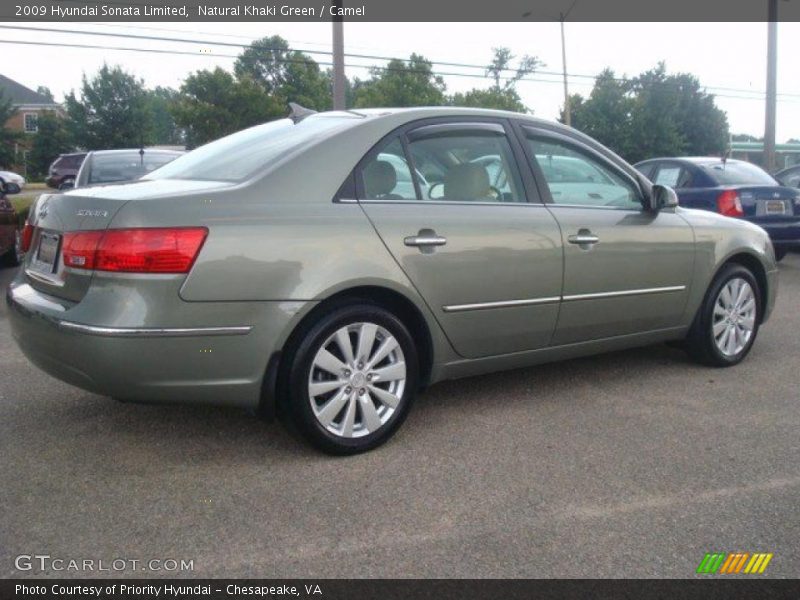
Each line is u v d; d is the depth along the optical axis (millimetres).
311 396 3654
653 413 4496
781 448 3971
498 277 4199
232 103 43094
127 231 3281
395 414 3930
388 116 4090
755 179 10023
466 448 3930
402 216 3908
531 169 4512
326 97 51656
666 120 50656
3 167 46312
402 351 3924
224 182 3725
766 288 5746
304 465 3686
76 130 51562
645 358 5734
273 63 50062
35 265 3846
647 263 4871
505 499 3361
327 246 3633
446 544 2980
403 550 2936
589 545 2984
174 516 3166
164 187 3715
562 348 4656
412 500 3340
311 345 3611
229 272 3389
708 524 3160
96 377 3338
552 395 4816
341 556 2887
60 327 3367
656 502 3350
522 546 2973
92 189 3852
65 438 3979
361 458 3791
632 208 4949
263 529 3074
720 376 5277
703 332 5332
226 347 3428
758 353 5926
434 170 4168
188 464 3680
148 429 4117
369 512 3227
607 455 3857
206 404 3518
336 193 3773
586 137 4863
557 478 3582
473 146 4340
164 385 3365
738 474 3648
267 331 3496
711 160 10445
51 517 3141
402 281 3850
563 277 4469
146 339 3275
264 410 3660
